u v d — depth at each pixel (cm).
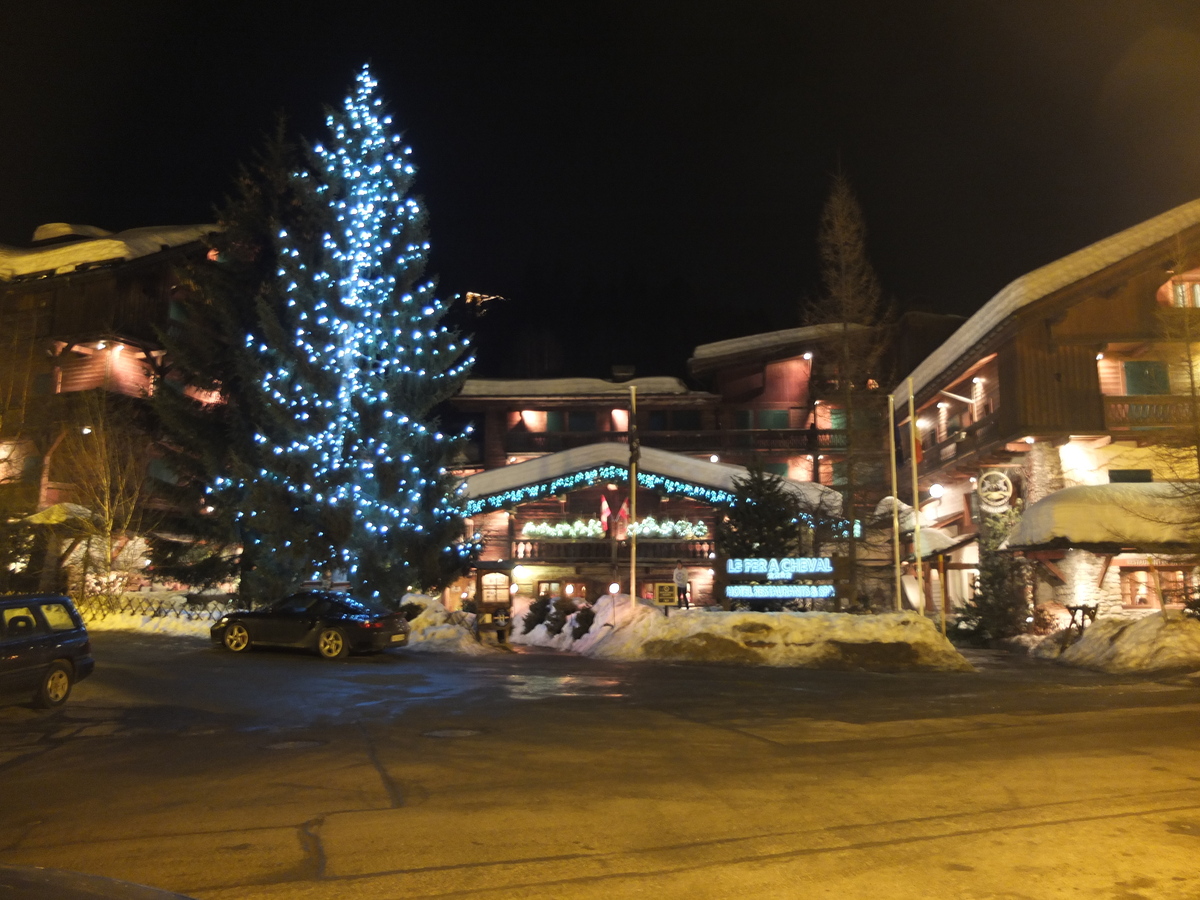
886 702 1380
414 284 2875
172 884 547
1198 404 2395
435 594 2867
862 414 2733
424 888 543
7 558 3062
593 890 540
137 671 1636
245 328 2884
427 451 2709
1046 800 747
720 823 682
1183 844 623
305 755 941
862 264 2819
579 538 3634
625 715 1222
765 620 2194
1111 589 2866
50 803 745
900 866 584
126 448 3247
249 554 2683
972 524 3656
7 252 4028
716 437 4388
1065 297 2945
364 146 2695
